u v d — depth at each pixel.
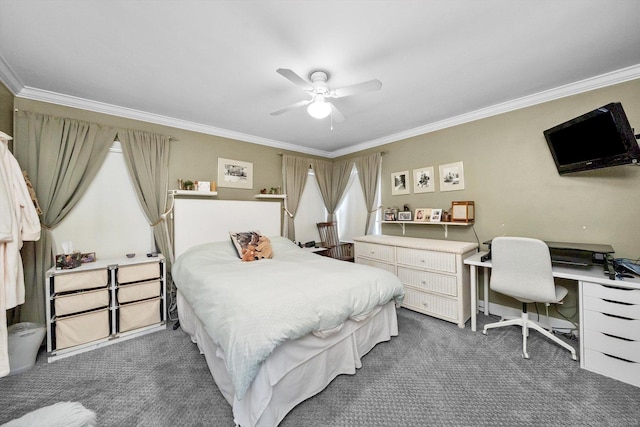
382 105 2.78
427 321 2.77
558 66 2.07
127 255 2.71
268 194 3.95
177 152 3.21
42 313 2.33
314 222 4.68
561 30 1.65
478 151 3.01
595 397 1.62
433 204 3.43
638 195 2.12
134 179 2.85
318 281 1.96
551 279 1.95
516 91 2.49
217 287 1.88
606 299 1.80
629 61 2.01
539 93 2.52
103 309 2.32
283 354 1.48
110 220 2.77
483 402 1.60
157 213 2.98
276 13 1.47
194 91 2.43
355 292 1.95
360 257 3.66
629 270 1.84
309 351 1.64
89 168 2.62
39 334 2.03
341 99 2.62
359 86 1.83
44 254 2.38
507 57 1.93
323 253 4.52
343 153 4.67
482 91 2.48
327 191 4.78
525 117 2.66
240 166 3.76
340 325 1.77
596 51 1.87
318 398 1.65
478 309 3.02
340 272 2.21
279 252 3.30
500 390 1.70
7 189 1.77
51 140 2.41
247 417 1.37
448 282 2.70
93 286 2.27
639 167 2.12
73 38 1.68
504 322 2.34
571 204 2.43
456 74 2.17
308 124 3.37
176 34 1.65
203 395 1.67
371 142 4.16
